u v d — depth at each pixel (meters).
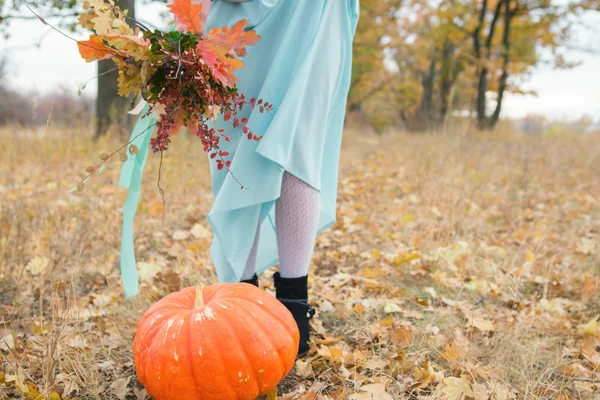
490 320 2.40
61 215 3.18
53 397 1.64
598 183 6.21
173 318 1.56
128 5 5.55
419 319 2.37
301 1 1.82
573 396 1.80
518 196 5.00
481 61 18.83
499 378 1.80
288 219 1.81
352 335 2.21
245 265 1.93
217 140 1.61
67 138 6.21
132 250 2.04
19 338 2.11
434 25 20.88
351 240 3.64
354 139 12.16
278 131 1.70
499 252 3.29
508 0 19.31
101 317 2.36
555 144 9.72
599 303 2.67
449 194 4.45
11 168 4.52
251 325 1.54
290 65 1.79
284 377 1.76
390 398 1.69
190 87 1.58
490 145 8.62
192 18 1.58
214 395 1.48
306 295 1.89
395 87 23.84
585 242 3.61
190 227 3.80
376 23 20.30
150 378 1.52
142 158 1.98
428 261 3.10
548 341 2.19
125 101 7.31
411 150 8.05
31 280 2.62
